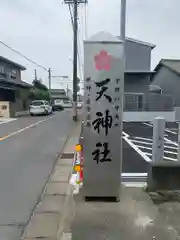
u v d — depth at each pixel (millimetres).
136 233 3287
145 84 22500
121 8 6020
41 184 5254
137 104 19844
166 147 9516
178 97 24750
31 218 3787
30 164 6855
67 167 6551
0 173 6023
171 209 3910
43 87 44531
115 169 4117
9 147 9148
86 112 4031
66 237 3221
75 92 20547
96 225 3465
